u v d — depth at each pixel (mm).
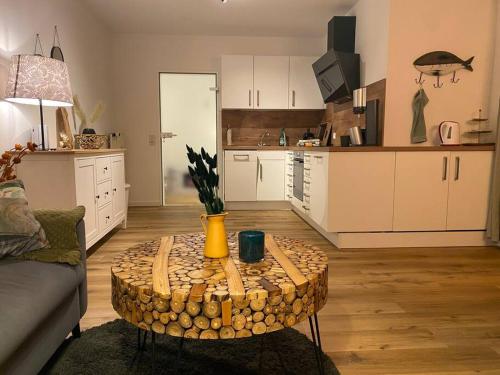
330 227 3209
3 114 2549
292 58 5230
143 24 4895
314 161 3623
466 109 3539
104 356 1574
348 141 4098
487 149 3244
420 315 2016
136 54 5371
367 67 3836
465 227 3324
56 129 3342
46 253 1542
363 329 1859
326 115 5383
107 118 5055
